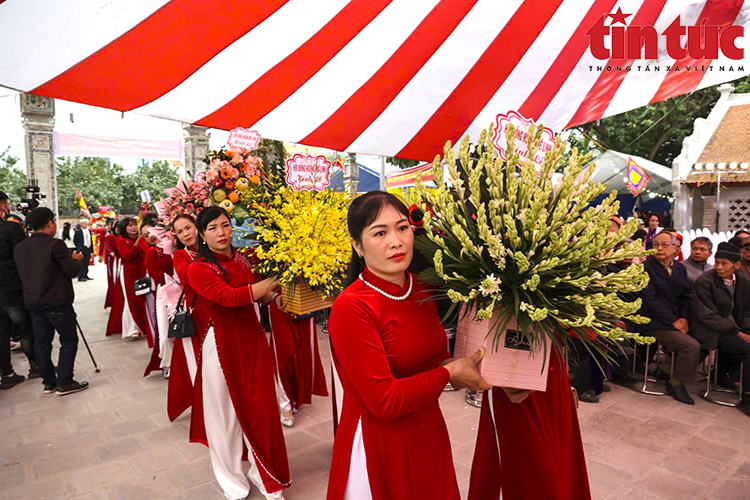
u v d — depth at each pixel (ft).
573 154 4.82
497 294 4.64
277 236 8.57
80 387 15.57
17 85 6.65
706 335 14.08
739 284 14.53
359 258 5.37
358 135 11.42
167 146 50.70
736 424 12.73
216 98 8.75
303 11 7.75
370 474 4.82
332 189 8.91
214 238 8.73
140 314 21.56
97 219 72.13
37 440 12.05
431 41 9.54
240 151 9.93
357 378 4.50
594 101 11.94
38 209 14.87
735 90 46.01
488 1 8.96
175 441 11.98
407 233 4.70
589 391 14.47
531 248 4.54
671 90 11.78
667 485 9.76
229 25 7.32
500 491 6.80
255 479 9.19
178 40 7.12
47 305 14.78
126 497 9.53
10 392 15.48
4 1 5.16
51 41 6.04
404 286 5.02
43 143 32.07
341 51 9.04
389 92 10.37
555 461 6.32
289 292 8.67
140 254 21.50
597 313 4.71
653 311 14.66
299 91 9.44
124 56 6.83
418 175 5.13
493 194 4.69
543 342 4.78
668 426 12.62
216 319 8.94
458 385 5.02
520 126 5.51
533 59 10.41
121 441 11.99
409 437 4.84
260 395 9.05
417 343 4.83
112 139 48.29
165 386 15.94
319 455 11.08
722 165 34.60
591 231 4.39
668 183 38.81
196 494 9.63
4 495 9.61
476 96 11.10
